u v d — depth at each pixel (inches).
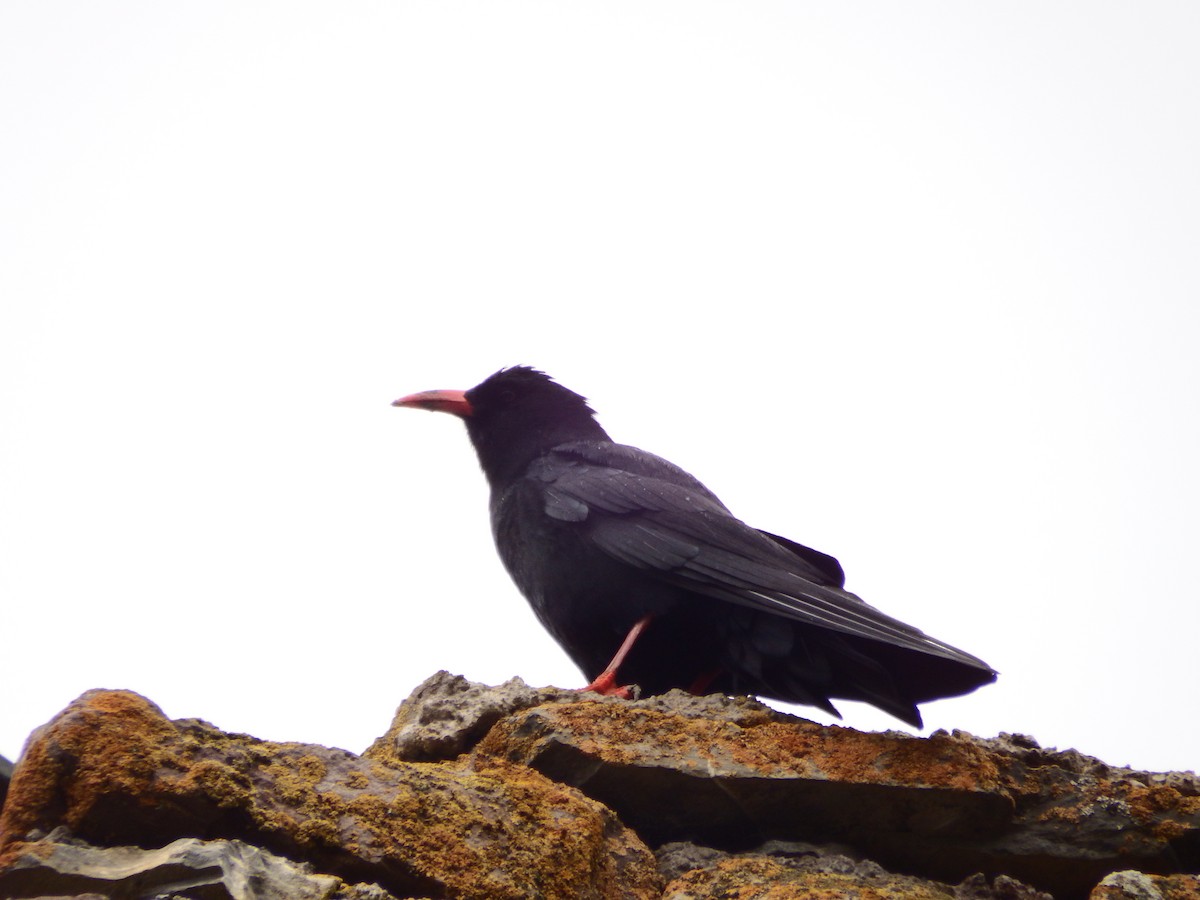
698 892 361.7
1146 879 373.4
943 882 412.5
